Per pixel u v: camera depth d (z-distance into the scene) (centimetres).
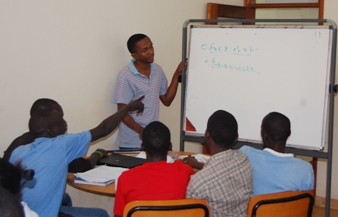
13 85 259
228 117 204
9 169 120
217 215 189
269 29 297
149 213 177
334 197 419
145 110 322
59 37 284
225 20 309
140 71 321
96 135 219
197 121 316
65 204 257
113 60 329
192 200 181
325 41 282
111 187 213
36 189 186
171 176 190
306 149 289
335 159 411
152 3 360
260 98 298
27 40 264
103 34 317
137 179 188
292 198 192
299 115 289
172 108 403
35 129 199
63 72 290
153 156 199
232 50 307
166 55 384
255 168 205
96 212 237
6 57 254
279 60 294
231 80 307
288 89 291
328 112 300
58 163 192
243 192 193
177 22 393
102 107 324
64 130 206
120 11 329
